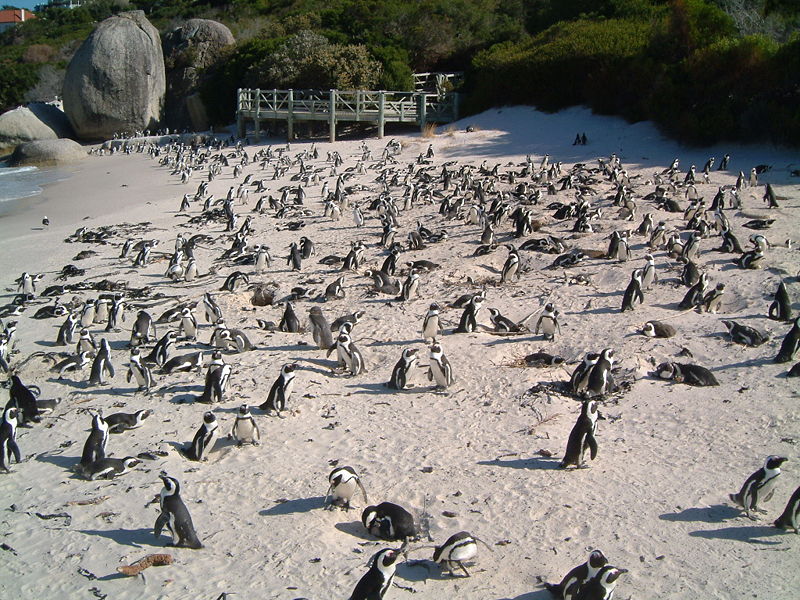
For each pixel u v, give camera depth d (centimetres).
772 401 1288
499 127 4731
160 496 1041
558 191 3106
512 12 6944
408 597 851
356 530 996
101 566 938
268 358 1606
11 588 905
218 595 869
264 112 5428
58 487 1135
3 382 1552
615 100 4475
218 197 3681
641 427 1248
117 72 6644
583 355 1540
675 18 4362
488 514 1012
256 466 1167
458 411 1332
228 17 9719
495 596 851
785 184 2962
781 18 4384
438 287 2053
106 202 3747
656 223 2511
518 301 1900
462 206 2903
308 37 5866
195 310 1942
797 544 921
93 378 1513
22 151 5638
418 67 6362
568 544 942
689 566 890
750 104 3716
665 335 1595
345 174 3781
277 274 2273
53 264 2558
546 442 1204
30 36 12388
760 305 1734
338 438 1248
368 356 1598
